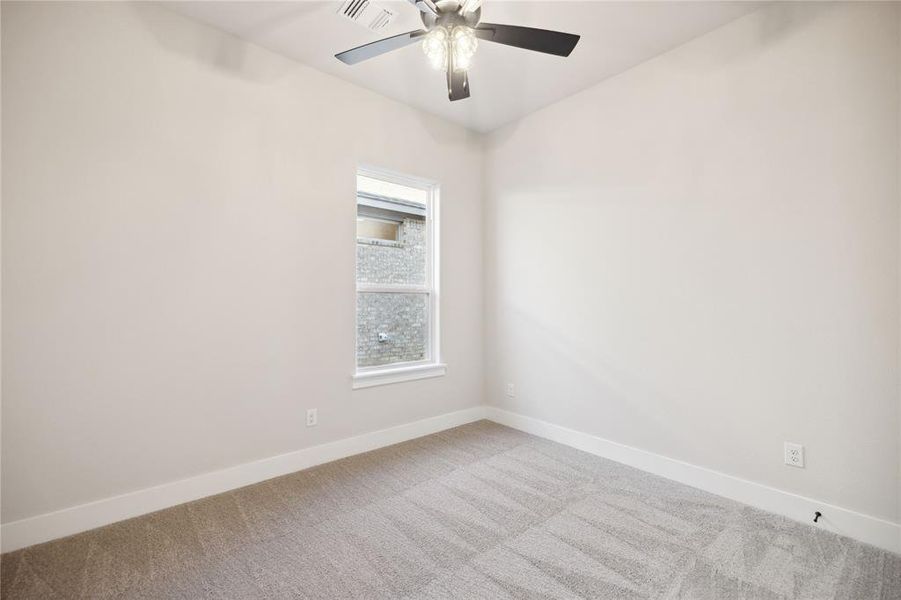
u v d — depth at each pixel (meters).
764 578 1.68
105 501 2.06
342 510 2.20
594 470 2.72
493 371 3.83
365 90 3.07
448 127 3.62
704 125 2.44
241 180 2.49
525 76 2.90
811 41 2.06
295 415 2.71
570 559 1.80
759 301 2.24
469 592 1.60
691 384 2.51
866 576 1.69
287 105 2.68
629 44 2.53
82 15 2.01
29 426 1.88
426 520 2.11
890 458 1.86
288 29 2.41
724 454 2.37
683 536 1.97
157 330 2.21
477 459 2.90
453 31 1.78
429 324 3.60
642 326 2.74
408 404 3.32
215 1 2.18
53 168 1.93
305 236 2.75
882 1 1.87
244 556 1.82
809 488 2.07
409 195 3.49
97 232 2.04
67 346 1.97
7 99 1.83
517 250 3.60
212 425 2.38
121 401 2.11
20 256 1.86
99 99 2.04
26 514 1.88
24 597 1.57
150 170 2.19
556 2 2.16
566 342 3.21
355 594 1.59
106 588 1.62
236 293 2.47
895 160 1.84
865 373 1.92
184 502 2.28
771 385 2.20
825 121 2.02
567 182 3.21
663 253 2.64
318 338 2.81
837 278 1.99
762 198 2.22
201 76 2.35
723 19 2.30
